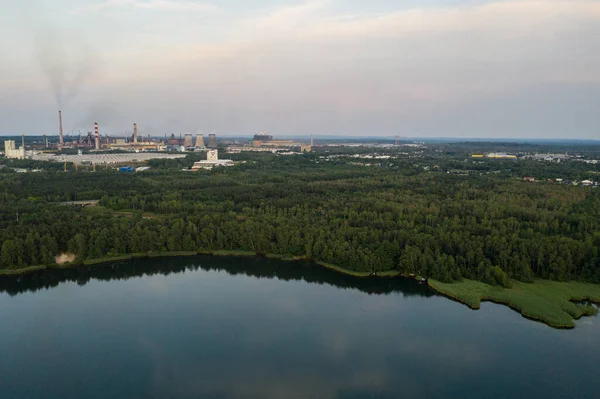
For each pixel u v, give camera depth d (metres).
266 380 115.62
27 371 118.88
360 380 115.62
